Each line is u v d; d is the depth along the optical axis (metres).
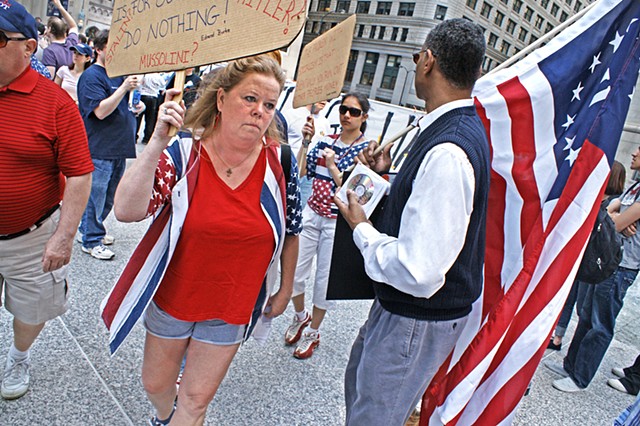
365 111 3.04
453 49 1.49
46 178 1.85
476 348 1.75
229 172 1.57
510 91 1.91
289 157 1.73
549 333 1.73
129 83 3.37
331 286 1.91
